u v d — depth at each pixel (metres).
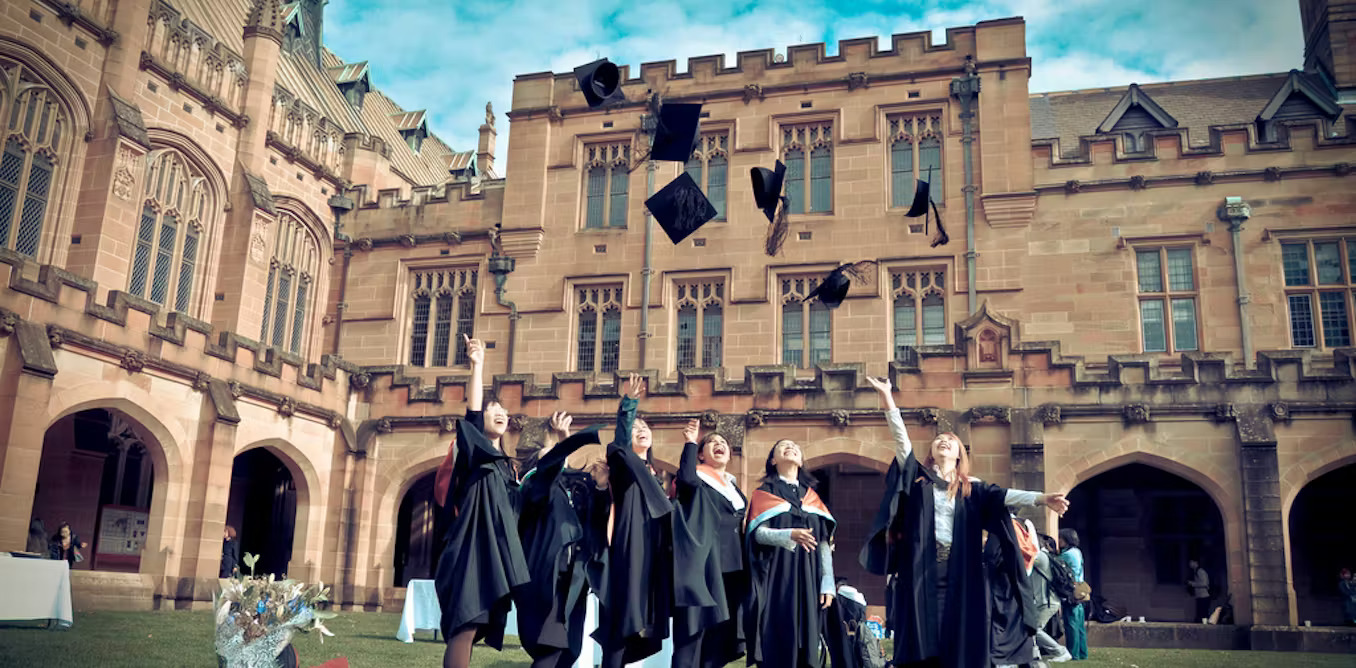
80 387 16.64
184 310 23.95
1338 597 21.16
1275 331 22.12
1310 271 22.31
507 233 27.12
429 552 25.91
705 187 26.59
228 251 24.66
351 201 26.97
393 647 11.87
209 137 24.45
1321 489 21.81
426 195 28.66
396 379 22.89
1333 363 18.45
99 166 20.89
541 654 5.98
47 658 8.89
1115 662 12.42
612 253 26.47
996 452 18.52
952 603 5.98
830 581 6.46
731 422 19.92
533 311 26.64
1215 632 16.31
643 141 27.00
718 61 26.92
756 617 6.36
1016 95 24.59
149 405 17.95
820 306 25.09
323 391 22.33
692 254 25.91
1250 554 16.66
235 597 6.88
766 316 25.00
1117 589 22.52
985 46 25.03
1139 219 23.34
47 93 20.44
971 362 19.06
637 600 6.04
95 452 23.12
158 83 22.92
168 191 23.47
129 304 17.66
